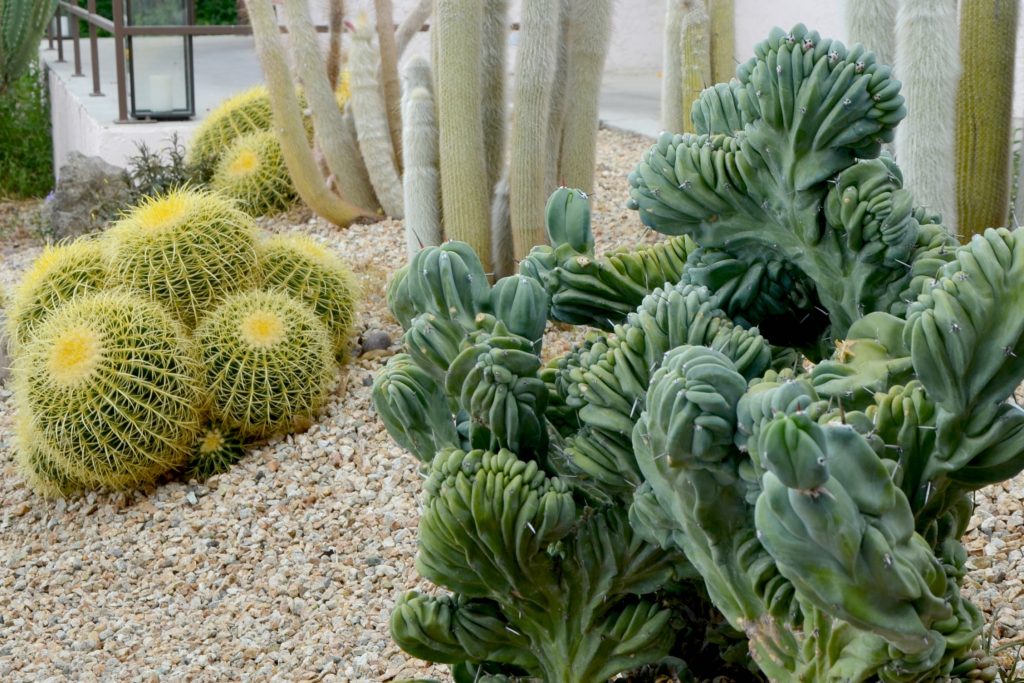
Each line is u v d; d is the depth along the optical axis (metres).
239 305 3.61
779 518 0.84
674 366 1.00
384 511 3.15
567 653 1.28
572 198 1.40
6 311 4.21
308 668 2.48
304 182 5.20
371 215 5.36
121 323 3.34
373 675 2.39
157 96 7.26
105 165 6.00
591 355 1.22
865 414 1.05
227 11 13.95
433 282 1.27
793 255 1.23
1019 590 2.10
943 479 1.07
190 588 2.99
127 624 2.85
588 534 1.26
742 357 1.10
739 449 0.99
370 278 4.54
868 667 0.96
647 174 1.25
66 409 3.28
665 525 1.13
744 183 1.19
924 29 2.37
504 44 4.10
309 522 3.17
